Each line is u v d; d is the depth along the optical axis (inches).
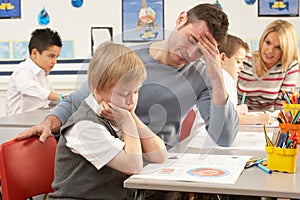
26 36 149.5
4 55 150.4
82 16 146.9
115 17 145.8
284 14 138.9
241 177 51.8
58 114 71.1
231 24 141.4
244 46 90.0
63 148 57.9
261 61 106.1
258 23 140.3
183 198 73.6
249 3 140.0
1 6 149.3
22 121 97.5
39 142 65.6
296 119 68.6
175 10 143.1
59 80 146.9
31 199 71.9
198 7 60.2
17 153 62.1
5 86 150.3
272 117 91.3
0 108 150.5
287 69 107.2
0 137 95.1
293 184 49.1
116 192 57.9
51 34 128.7
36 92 125.4
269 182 49.8
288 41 103.5
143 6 144.2
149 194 65.4
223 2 140.9
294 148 53.6
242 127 85.3
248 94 109.7
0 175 60.0
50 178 66.4
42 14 148.3
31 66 128.6
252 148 67.0
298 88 135.6
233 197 81.9
